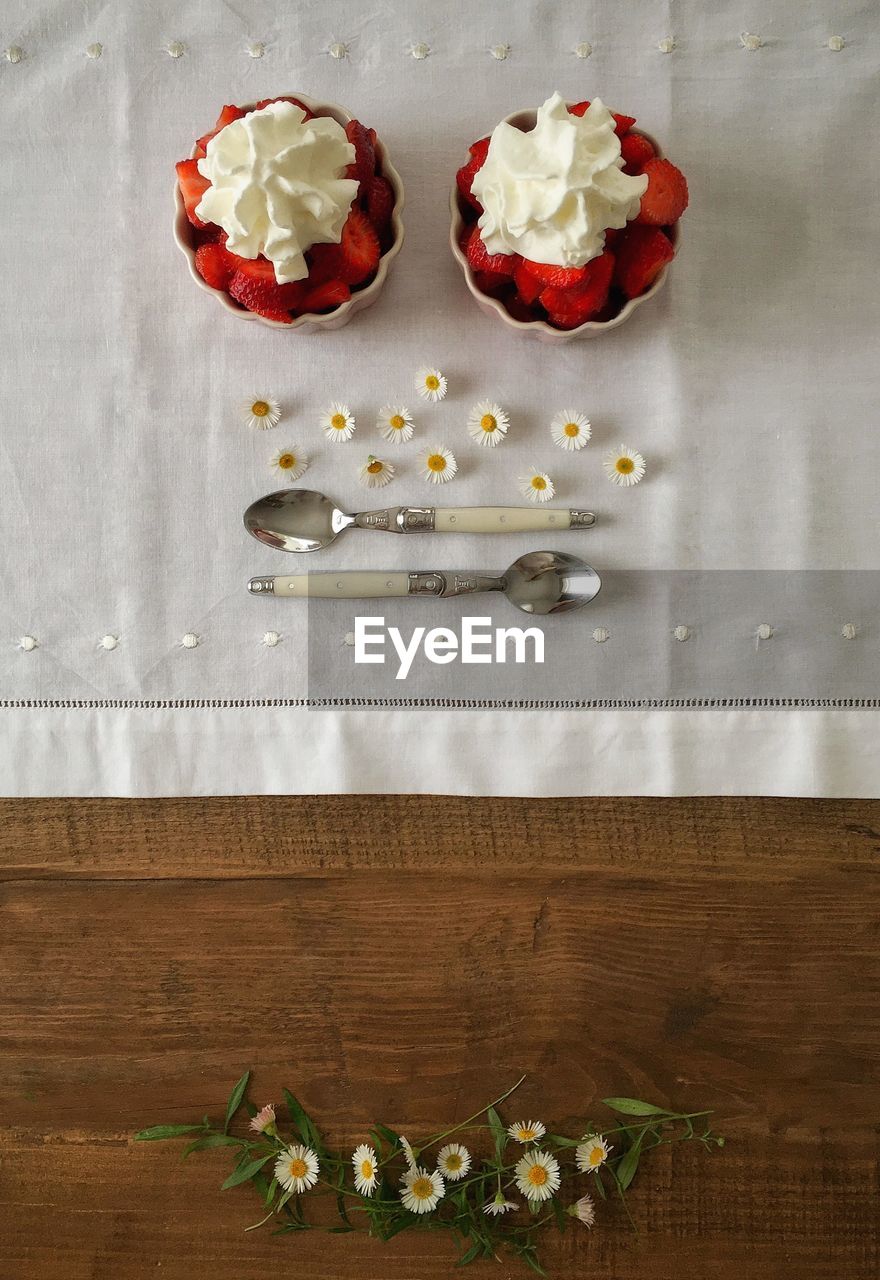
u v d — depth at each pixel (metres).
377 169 0.43
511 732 0.46
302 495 0.46
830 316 0.46
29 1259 0.47
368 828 0.47
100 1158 0.47
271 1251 0.47
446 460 0.46
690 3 0.46
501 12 0.46
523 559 0.46
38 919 0.47
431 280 0.46
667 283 0.46
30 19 0.46
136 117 0.46
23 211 0.46
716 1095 0.47
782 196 0.46
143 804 0.47
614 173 0.39
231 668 0.46
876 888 0.47
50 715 0.46
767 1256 0.47
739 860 0.47
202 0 0.46
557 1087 0.47
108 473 0.46
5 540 0.47
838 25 0.46
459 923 0.47
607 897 0.47
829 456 0.46
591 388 0.46
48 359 0.46
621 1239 0.47
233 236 0.39
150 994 0.47
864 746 0.46
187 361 0.46
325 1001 0.47
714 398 0.46
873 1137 0.47
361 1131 0.47
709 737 0.46
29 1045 0.47
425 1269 0.47
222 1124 0.47
